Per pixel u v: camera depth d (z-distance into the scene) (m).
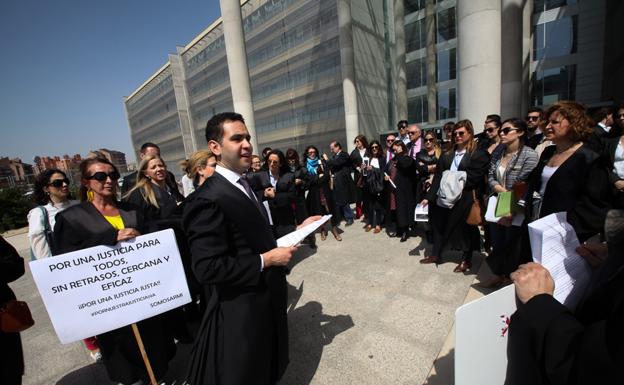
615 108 3.38
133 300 1.62
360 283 3.26
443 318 2.49
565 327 0.79
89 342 2.50
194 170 2.90
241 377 1.37
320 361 2.12
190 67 40.31
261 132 33.50
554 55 15.70
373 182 4.76
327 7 23.30
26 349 2.79
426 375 1.91
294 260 4.16
